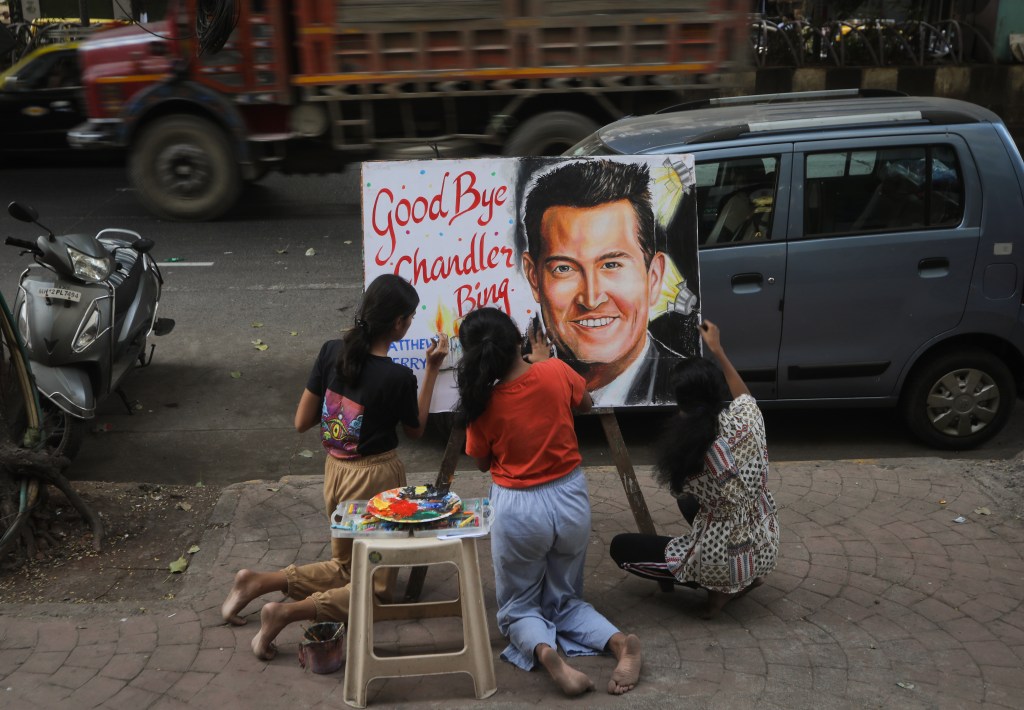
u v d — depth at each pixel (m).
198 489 5.13
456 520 3.39
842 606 3.97
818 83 16.56
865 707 3.33
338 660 3.56
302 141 10.82
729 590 3.74
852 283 5.45
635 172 4.17
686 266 4.21
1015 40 16.39
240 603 3.75
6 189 12.38
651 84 10.41
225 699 3.38
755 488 3.66
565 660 3.60
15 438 4.79
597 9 10.06
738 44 10.30
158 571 4.32
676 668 3.55
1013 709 3.33
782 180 5.39
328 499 3.76
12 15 18.92
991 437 5.93
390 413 3.63
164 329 6.71
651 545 3.86
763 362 5.55
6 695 3.38
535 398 3.39
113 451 5.95
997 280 5.48
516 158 4.13
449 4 9.98
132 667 3.56
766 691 3.42
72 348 5.35
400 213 4.13
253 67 10.32
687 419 3.60
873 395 5.68
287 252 9.94
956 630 3.80
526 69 10.22
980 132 5.43
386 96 10.27
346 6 9.95
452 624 3.91
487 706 3.34
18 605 3.98
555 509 3.43
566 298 4.20
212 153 10.74
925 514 4.74
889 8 18.06
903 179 5.44
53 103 12.60
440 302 4.17
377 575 3.82
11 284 8.66
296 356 7.37
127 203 11.74
